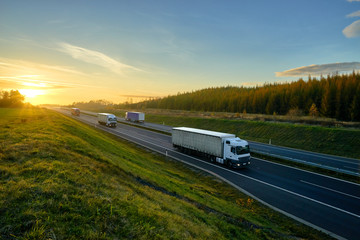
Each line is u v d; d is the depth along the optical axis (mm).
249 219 11086
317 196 15016
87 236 5293
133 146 31094
